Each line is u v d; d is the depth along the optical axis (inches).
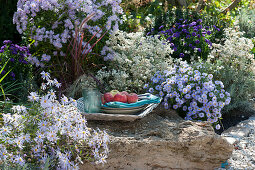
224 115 159.5
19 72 146.7
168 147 99.3
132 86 147.4
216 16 262.8
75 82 134.9
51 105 84.0
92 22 148.5
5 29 195.9
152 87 142.5
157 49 161.2
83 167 92.9
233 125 148.3
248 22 281.3
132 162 97.9
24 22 136.1
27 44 160.6
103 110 110.0
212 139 102.0
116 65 157.6
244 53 172.2
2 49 141.9
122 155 96.3
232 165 109.4
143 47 159.2
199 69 153.1
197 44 190.1
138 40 169.5
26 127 82.7
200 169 104.7
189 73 133.5
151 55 162.1
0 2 191.0
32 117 82.8
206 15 241.6
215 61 184.1
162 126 109.3
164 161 100.3
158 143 98.4
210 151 103.0
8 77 139.9
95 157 88.9
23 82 141.5
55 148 86.4
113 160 95.7
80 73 141.6
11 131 83.0
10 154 77.4
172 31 202.2
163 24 222.4
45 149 85.9
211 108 131.6
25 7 133.5
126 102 114.6
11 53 145.5
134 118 105.3
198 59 181.0
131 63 158.7
